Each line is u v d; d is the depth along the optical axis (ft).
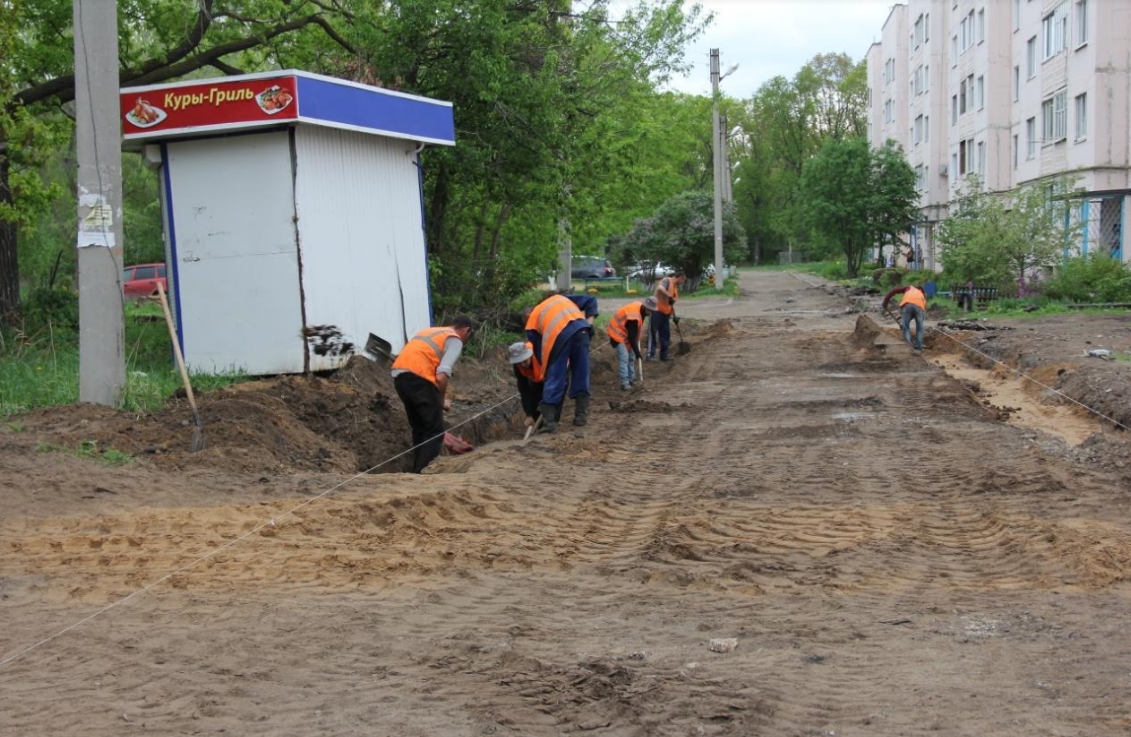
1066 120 107.24
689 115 115.85
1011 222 96.94
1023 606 19.72
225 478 30.14
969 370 60.13
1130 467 31.68
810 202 187.83
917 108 187.73
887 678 16.11
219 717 14.78
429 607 19.86
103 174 37.50
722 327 90.43
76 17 37.17
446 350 37.78
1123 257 99.86
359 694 15.53
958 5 153.69
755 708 14.80
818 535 25.39
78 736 14.17
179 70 64.49
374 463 39.04
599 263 199.21
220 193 45.06
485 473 32.27
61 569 22.11
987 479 30.55
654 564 22.97
